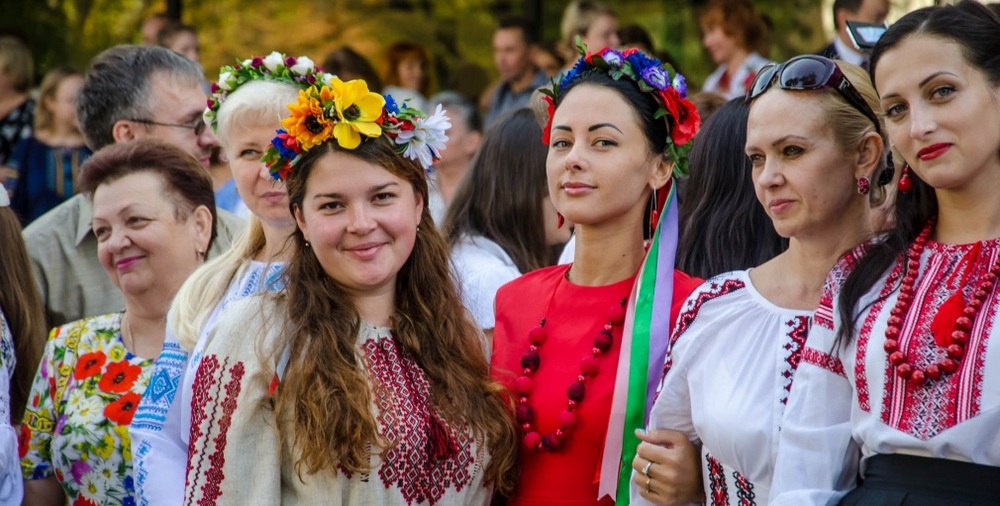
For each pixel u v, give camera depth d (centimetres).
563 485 300
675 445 280
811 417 256
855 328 255
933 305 246
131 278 369
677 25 899
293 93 346
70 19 896
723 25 711
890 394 246
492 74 933
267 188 340
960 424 235
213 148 483
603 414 297
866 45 372
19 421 399
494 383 309
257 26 924
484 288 375
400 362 304
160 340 374
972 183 247
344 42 928
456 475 299
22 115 705
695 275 344
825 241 274
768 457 262
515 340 317
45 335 406
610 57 303
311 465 283
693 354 279
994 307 239
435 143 311
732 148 345
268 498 284
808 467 254
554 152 308
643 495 283
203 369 295
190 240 377
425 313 313
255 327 295
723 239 341
